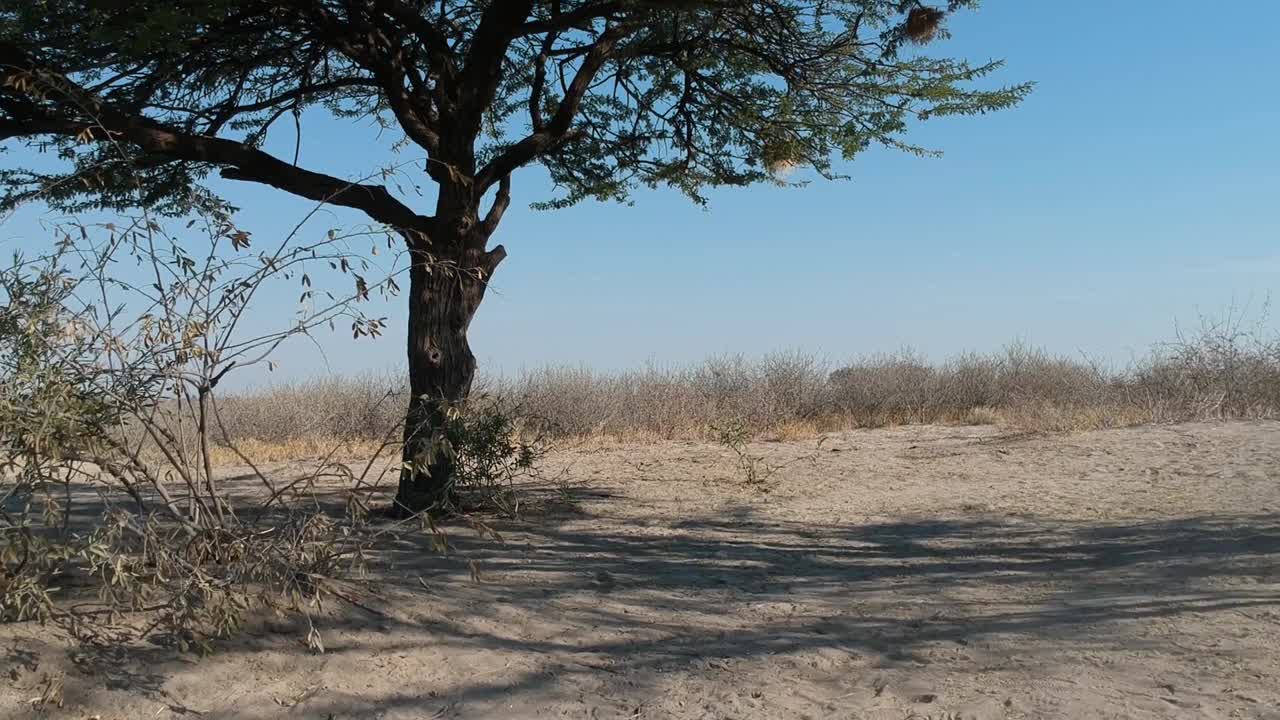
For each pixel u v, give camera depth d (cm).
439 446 566
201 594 480
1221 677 459
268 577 493
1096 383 2003
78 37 775
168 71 879
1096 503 957
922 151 1052
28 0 711
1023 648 520
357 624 516
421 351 859
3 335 455
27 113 804
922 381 2197
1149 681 461
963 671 490
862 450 1494
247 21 899
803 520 925
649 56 1045
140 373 495
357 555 524
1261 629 525
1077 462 1220
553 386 1838
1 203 776
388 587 583
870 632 564
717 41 1010
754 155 1091
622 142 1106
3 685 406
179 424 524
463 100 870
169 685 432
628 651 528
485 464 918
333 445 1681
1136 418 1611
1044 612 588
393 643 500
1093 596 618
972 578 686
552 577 669
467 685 467
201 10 704
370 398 1908
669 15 913
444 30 1004
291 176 845
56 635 445
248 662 460
